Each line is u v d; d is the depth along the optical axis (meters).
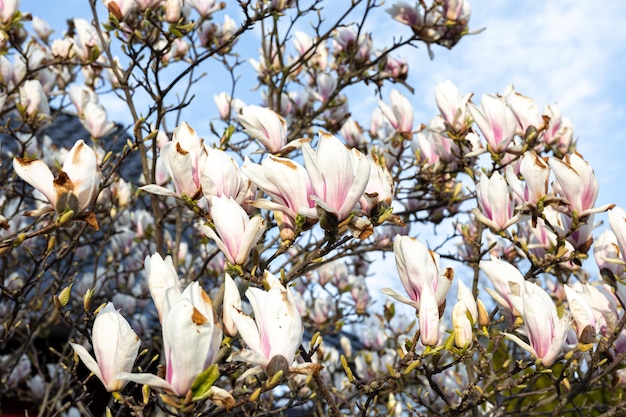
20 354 4.43
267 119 2.70
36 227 5.46
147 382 1.63
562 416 4.71
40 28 6.13
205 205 2.60
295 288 6.32
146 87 3.98
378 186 2.38
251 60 5.88
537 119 3.60
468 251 5.18
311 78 6.38
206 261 3.86
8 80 4.66
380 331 5.89
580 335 2.54
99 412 5.92
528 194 3.10
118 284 5.97
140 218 5.82
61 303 2.42
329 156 2.09
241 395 2.64
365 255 6.67
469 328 2.35
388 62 5.36
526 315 2.28
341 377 5.55
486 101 3.40
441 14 4.84
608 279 3.04
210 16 5.21
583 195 2.97
